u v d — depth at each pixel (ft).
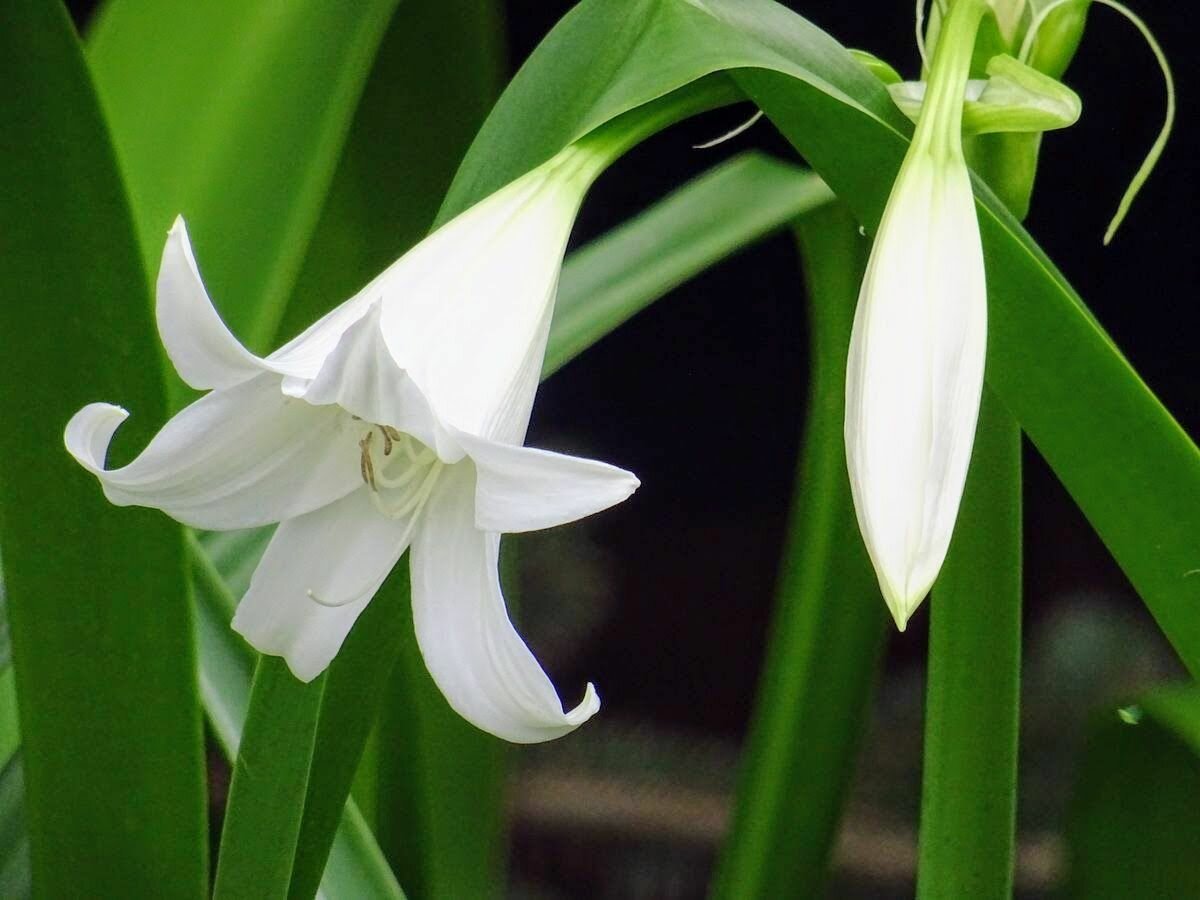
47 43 3.44
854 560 4.04
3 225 3.49
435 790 4.44
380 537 3.43
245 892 3.45
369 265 4.31
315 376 3.31
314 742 3.46
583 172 3.47
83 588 3.58
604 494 3.24
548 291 3.43
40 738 3.62
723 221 4.02
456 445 3.30
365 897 3.73
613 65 3.52
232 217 3.92
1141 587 3.63
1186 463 3.54
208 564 3.82
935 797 3.77
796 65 3.49
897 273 3.42
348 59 3.97
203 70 3.95
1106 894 3.84
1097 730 3.77
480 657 3.35
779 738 4.10
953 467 3.39
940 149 3.46
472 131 4.29
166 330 3.30
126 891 3.66
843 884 8.70
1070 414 3.55
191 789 3.64
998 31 3.66
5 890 3.74
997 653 3.74
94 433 3.33
